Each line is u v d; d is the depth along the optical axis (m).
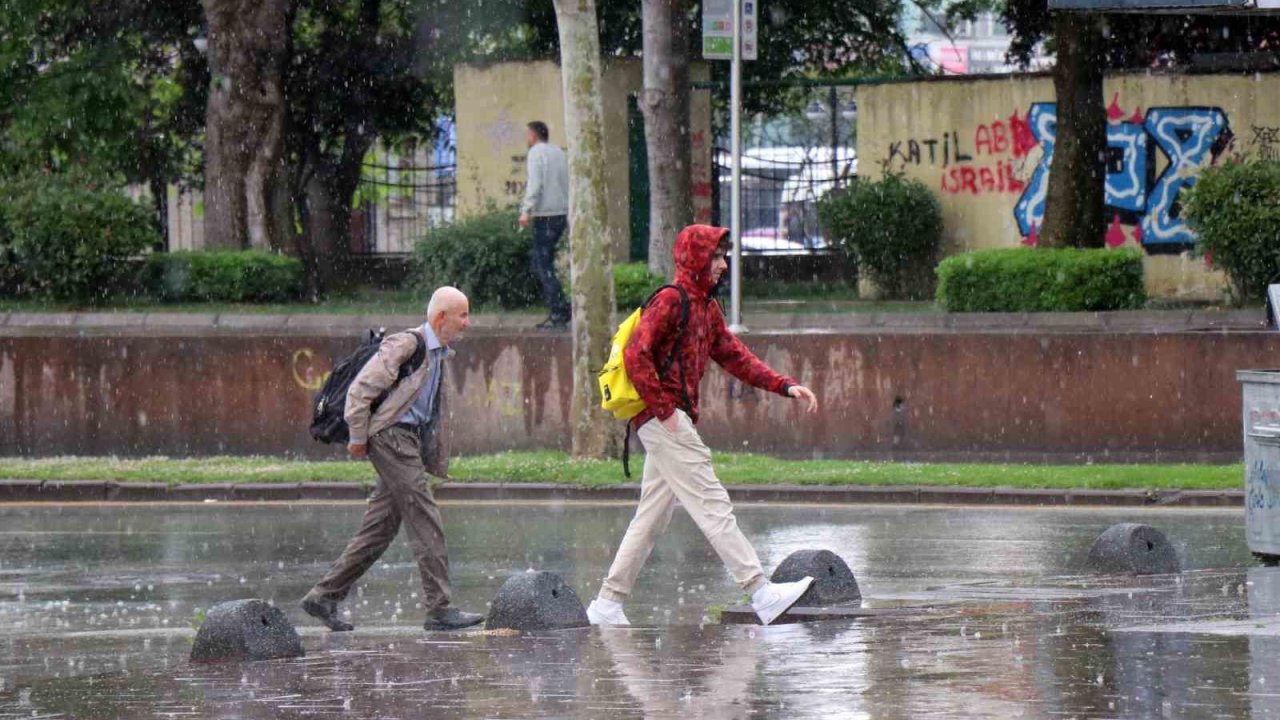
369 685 16.08
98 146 63.69
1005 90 64.50
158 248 62.28
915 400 45.22
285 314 54.56
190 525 35.56
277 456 47.81
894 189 63.34
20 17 62.00
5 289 58.09
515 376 46.84
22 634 23.27
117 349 48.44
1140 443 44.31
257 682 16.67
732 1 49.00
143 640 22.56
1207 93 63.91
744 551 20.64
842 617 20.31
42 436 48.66
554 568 28.84
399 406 22.48
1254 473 26.47
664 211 56.88
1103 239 58.72
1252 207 51.56
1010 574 26.62
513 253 56.47
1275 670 14.95
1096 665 15.42
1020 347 44.72
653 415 20.59
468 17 69.94
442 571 22.64
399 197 72.12
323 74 70.19
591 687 15.34
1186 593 21.30
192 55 69.44
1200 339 44.00
